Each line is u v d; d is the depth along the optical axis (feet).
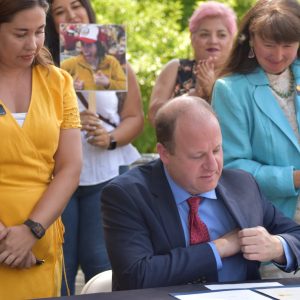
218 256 13.85
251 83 17.06
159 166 14.64
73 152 15.65
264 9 16.88
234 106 16.89
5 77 15.10
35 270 15.08
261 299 12.17
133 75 21.59
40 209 14.89
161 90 22.47
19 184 14.84
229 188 14.97
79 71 19.85
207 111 13.99
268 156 16.80
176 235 14.15
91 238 19.94
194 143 13.80
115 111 21.09
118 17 36.50
